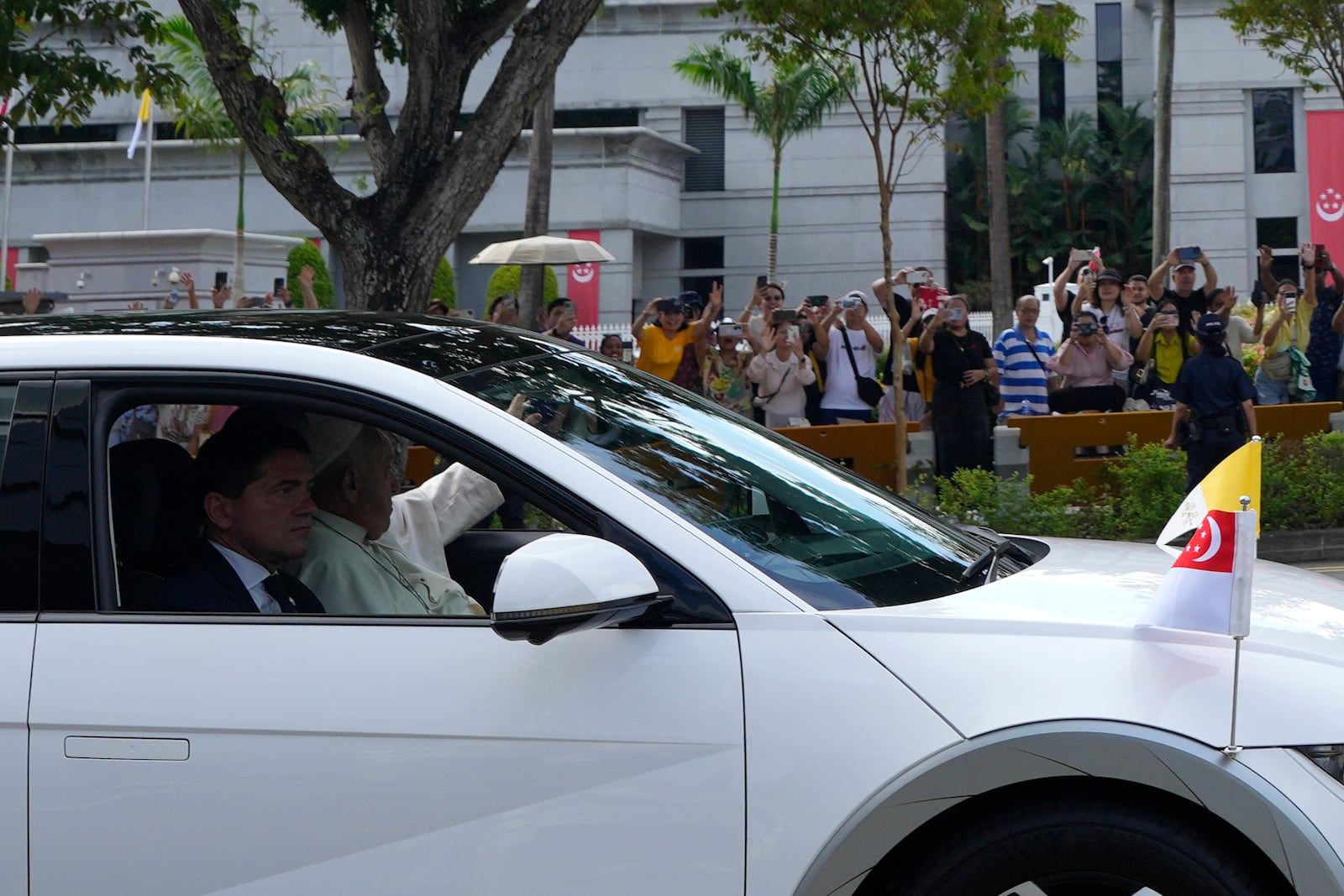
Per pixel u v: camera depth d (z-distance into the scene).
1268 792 2.42
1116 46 54.31
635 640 2.64
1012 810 2.57
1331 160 35.06
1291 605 2.97
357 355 2.89
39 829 2.63
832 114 37.94
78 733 2.65
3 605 2.75
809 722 2.56
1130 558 3.40
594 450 2.93
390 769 2.61
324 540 3.16
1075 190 54.66
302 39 38.09
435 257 9.48
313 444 3.13
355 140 35.88
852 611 2.69
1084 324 13.47
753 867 2.54
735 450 3.29
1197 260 13.73
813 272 41.91
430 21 9.34
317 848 2.61
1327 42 15.38
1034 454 12.91
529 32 9.48
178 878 2.62
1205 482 2.73
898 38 11.04
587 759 2.58
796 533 3.01
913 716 2.55
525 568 2.49
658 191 39.75
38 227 37.94
